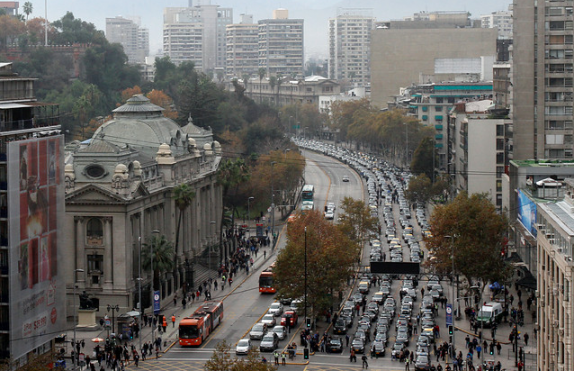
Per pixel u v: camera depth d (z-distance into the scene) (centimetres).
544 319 15912
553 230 15312
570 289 13512
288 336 19738
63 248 18188
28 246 16788
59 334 18438
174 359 18088
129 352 18700
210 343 19238
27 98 17975
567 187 16925
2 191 16200
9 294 16175
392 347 18350
